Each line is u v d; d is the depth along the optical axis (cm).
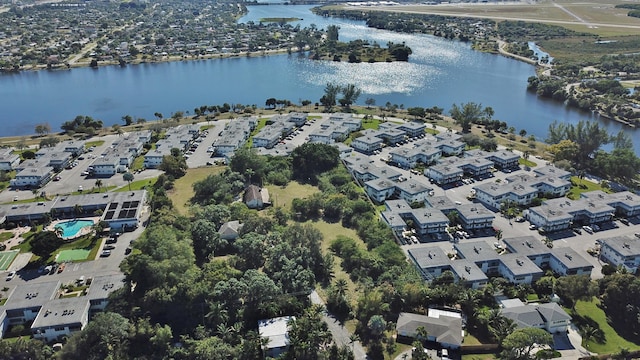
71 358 12594
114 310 14088
